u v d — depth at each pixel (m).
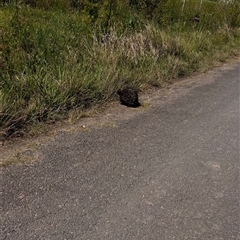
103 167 3.61
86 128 4.39
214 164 3.96
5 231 2.64
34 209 2.90
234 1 14.23
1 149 3.67
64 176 3.38
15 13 6.24
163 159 3.93
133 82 6.03
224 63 9.05
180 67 7.36
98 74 5.52
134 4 9.51
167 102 5.69
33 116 4.29
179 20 10.45
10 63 5.03
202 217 3.07
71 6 9.79
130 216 2.96
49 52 5.67
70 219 2.84
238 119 5.33
